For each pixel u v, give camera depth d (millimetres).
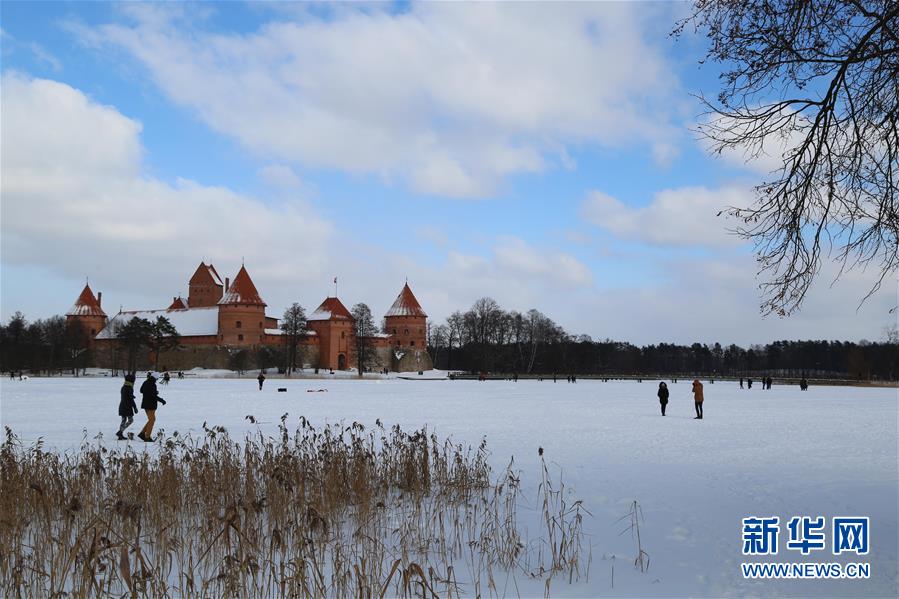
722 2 9625
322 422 28234
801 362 183750
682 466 16281
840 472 15391
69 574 8219
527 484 13812
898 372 132250
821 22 9352
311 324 144875
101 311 161000
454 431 25031
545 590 7773
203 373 127875
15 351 121000
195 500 10609
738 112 9852
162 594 6938
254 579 6922
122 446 19344
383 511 10594
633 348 182375
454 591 7711
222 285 168375
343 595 7262
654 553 9148
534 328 148125
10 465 10969
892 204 9281
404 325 153625
